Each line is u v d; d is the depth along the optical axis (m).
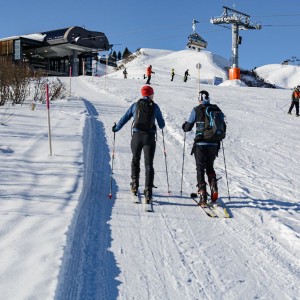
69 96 20.16
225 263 4.63
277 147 11.86
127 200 6.66
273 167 9.53
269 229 5.68
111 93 22.92
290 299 3.94
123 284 4.07
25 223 4.98
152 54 98.94
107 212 6.05
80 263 4.41
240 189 7.51
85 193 6.68
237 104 22.22
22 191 6.19
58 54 61.62
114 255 4.67
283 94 29.17
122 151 9.87
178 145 10.97
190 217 6.07
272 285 4.19
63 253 4.22
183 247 5.00
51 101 17.64
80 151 8.73
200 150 6.53
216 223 5.87
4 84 16.00
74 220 5.25
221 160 9.87
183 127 6.80
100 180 7.63
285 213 6.29
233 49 58.19
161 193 7.18
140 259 4.62
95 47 59.22
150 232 5.41
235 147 11.46
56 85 20.31
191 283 4.16
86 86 28.86
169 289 4.02
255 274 4.41
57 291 3.59
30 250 4.27
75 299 3.75
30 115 13.09
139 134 6.56
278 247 5.09
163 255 4.75
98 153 9.55
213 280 4.24
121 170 8.36
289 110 20.02
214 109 6.57
